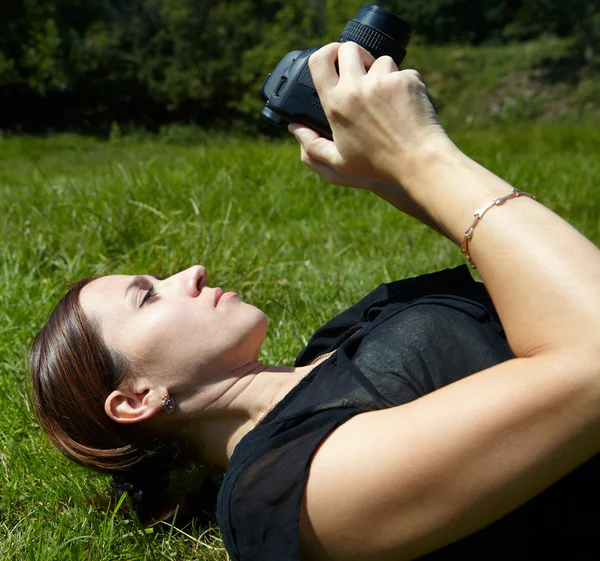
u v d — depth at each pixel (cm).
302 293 345
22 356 287
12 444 227
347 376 147
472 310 154
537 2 2727
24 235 415
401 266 391
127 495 190
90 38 2080
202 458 182
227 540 138
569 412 110
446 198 122
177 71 2052
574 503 143
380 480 118
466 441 113
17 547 181
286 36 2112
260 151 686
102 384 172
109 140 1859
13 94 1975
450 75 2420
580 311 110
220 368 171
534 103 2148
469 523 117
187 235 415
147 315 171
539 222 117
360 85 128
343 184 158
